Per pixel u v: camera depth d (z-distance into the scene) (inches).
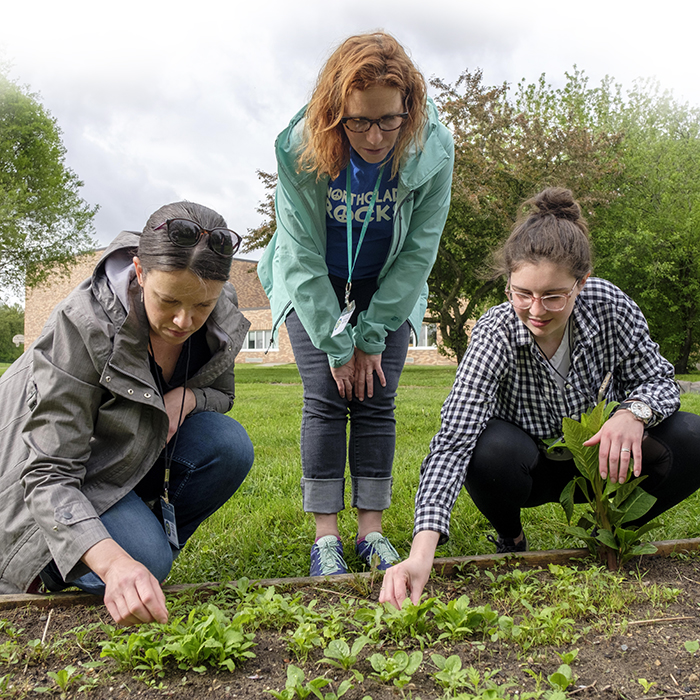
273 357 1427.2
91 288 72.4
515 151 690.2
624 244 783.1
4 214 918.4
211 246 62.9
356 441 99.8
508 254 78.5
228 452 86.3
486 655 63.7
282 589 80.4
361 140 82.6
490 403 87.6
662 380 87.1
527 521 114.3
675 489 87.9
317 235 93.7
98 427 73.1
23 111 974.4
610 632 67.8
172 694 57.1
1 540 73.2
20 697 56.8
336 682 59.3
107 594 60.3
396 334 101.0
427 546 74.2
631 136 890.1
